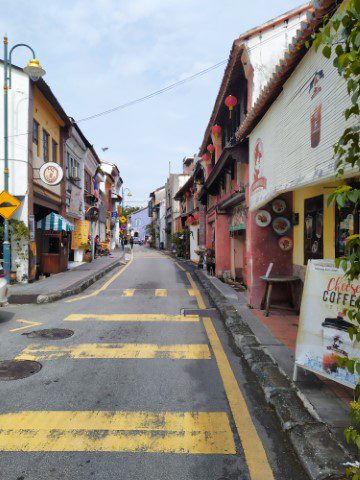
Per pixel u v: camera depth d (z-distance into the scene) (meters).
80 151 22.36
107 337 6.67
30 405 4.05
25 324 7.61
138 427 3.61
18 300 10.15
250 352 5.52
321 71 4.14
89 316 8.38
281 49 8.95
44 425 3.64
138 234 91.25
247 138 8.93
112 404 4.09
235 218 13.27
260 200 7.19
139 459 3.12
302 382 4.35
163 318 8.23
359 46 2.20
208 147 16.50
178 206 42.72
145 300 10.52
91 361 5.42
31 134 12.95
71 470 2.97
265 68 8.88
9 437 3.43
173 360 5.51
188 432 3.54
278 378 4.51
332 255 6.09
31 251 13.06
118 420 3.74
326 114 4.00
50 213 15.62
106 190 40.50
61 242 16.61
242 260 14.32
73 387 4.52
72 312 8.80
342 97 3.61
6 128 11.91
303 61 4.73
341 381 3.75
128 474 2.93
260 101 6.36
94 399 4.20
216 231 15.70
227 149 9.14
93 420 3.74
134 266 22.41
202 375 4.94
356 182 4.59
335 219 5.97
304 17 9.06
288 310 8.26
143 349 6.00
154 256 33.72
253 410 3.99
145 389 4.48
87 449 3.25
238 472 2.97
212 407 4.05
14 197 11.62
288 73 5.27
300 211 7.91
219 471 2.98
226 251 15.37
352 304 3.70
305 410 3.75
